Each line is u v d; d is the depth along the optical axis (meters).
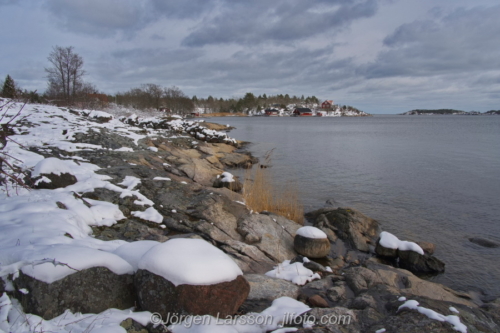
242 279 4.40
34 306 3.53
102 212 7.77
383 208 12.38
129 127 22.69
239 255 7.26
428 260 7.86
